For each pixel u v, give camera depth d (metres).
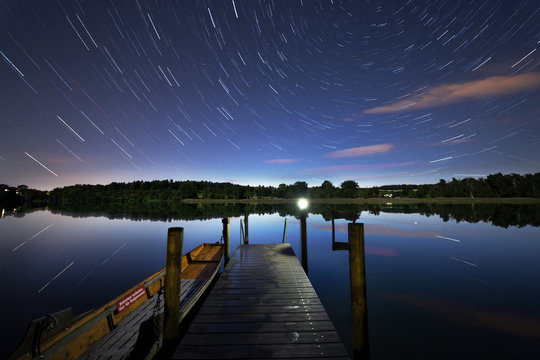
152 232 21.36
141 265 11.16
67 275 9.70
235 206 76.38
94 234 20.20
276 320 4.26
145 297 5.19
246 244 11.62
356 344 3.60
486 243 14.25
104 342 3.65
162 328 3.79
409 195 91.75
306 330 3.94
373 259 11.02
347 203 82.50
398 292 7.20
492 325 5.32
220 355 3.31
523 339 4.79
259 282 6.27
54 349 2.91
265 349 3.44
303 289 5.75
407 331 5.12
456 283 7.92
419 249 12.94
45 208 64.19
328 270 9.66
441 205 59.69
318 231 21.06
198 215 41.00
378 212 39.44
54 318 2.93
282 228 23.59
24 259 12.30
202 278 6.85
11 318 6.16
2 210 53.84
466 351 4.43
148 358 3.39
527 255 11.57
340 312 6.07
